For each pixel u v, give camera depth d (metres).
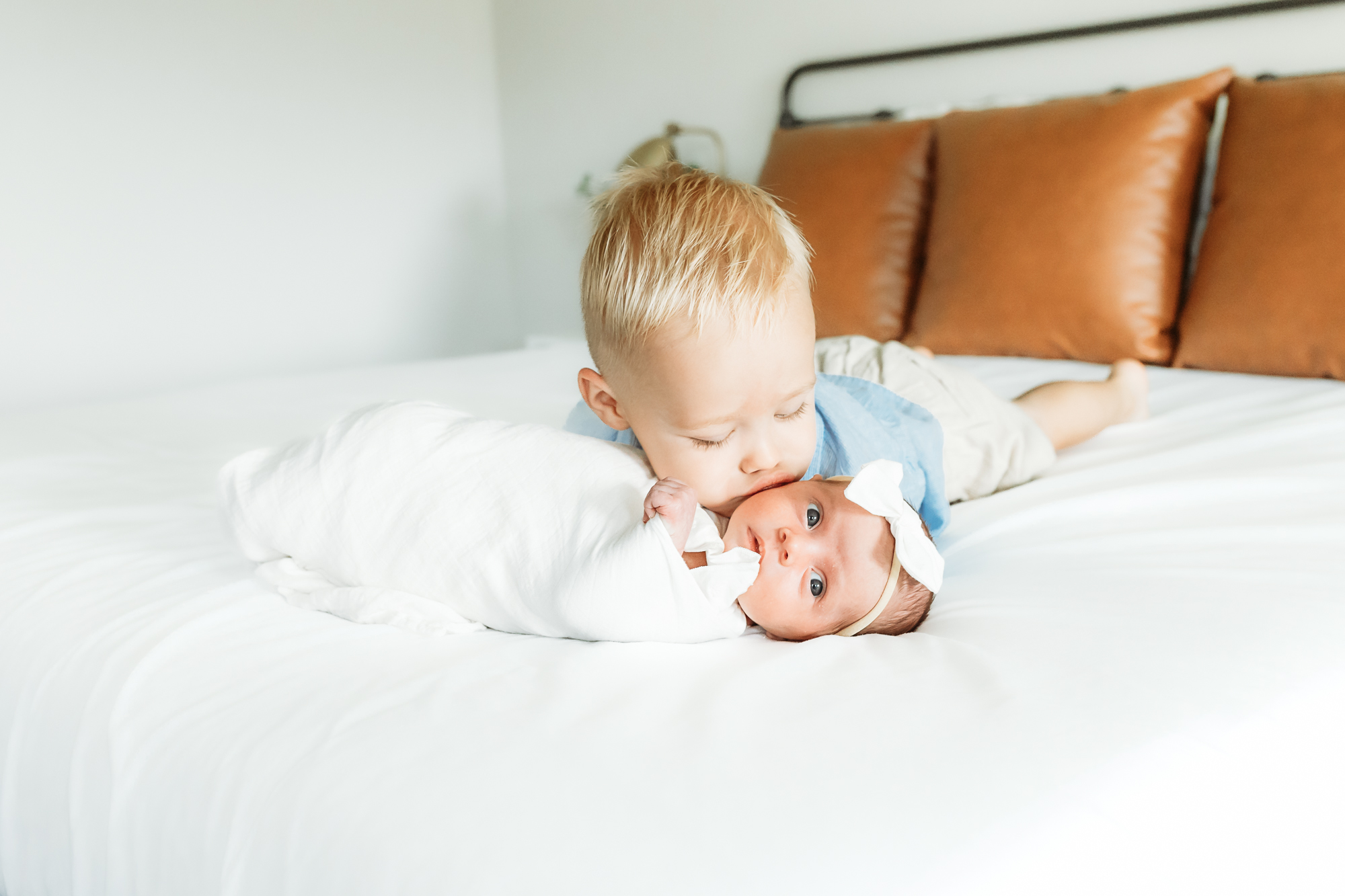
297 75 3.05
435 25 3.41
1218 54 2.08
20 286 2.54
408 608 0.70
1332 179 1.63
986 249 2.02
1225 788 0.50
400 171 3.38
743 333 0.68
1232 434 1.18
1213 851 0.48
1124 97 1.95
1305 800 0.52
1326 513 0.88
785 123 2.82
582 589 0.63
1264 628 0.63
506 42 3.55
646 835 0.43
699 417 0.70
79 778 0.59
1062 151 1.96
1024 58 2.36
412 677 0.60
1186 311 1.82
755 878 0.41
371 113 3.27
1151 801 0.47
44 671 0.66
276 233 3.06
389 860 0.44
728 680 0.58
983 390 1.17
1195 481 0.96
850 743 0.50
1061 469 1.17
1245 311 1.70
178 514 0.97
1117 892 0.44
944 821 0.44
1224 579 0.72
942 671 0.58
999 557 0.84
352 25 3.17
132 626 0.68
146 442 1.34
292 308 3.13
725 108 3.00
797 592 0.70
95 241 2.66
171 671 0.63
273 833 0.49
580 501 0.68
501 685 0.58
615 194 0.77
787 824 0.44
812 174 2.37
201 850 0.52
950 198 2.13
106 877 0.57
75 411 1.57
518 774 0.48
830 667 0.60
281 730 0.54
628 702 0.55
